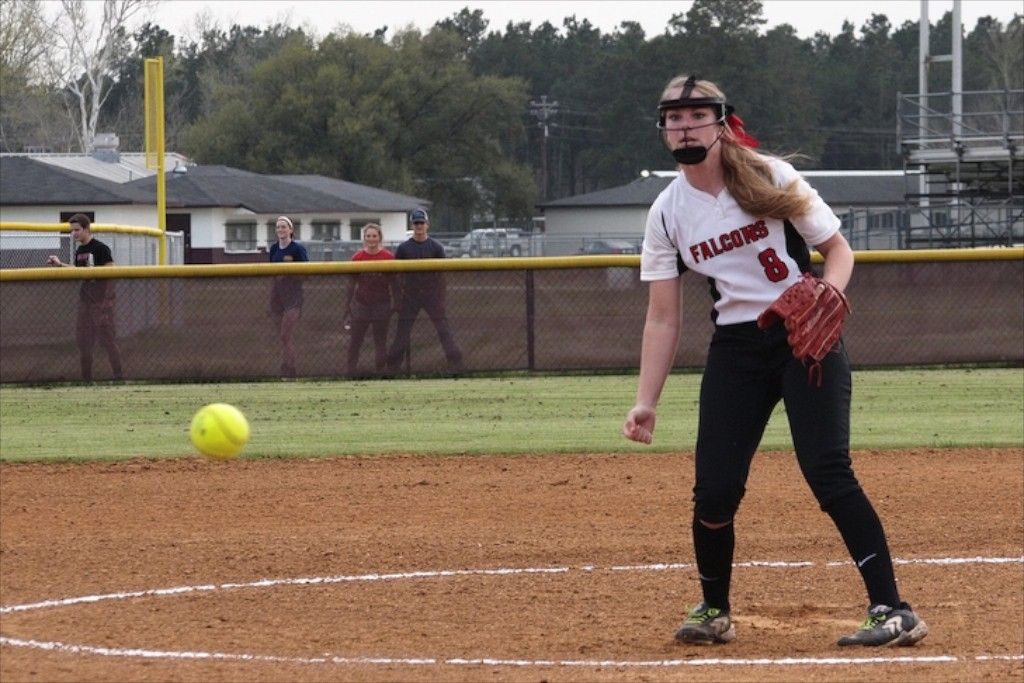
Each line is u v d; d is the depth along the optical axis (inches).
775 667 577.3
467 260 1847.9
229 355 1841.8
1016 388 1681.8
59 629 675.4
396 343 1851.6
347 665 592.4
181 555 863.1
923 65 4224.9
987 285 1887.3
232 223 5925.2
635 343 1870.1
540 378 1850.4
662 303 618.2
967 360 1897.1
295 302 1835.6
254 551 872.3
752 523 939.3
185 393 1734.7
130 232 2600.9
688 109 578.2
